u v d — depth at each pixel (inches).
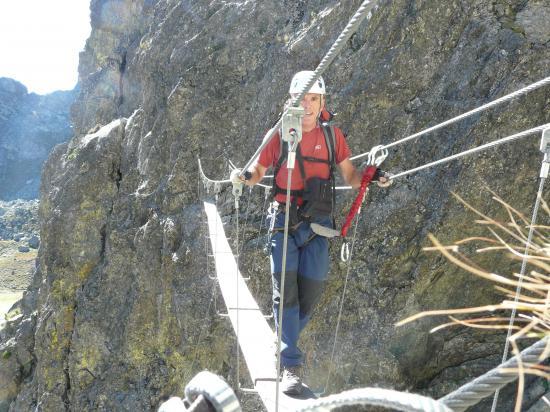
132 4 1174.3
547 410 283.4
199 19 665.0
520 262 346.6
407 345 371.6
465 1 400.2
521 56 356.8
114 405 605.9
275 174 162.2
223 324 486.9
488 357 363.6
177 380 542.0
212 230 435.8
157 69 691.4
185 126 610.5
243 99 580.4
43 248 876.6
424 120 398.0
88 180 736.3
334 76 465.1
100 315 657.6
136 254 620.1
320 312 402.3
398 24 430.6
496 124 347.9
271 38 577.3
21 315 939.3
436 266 364.5
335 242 410.6
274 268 160.7
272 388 156.8
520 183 340.8
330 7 520.1
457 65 393.4
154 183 645.3
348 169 167.9
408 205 382.3
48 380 707.4
